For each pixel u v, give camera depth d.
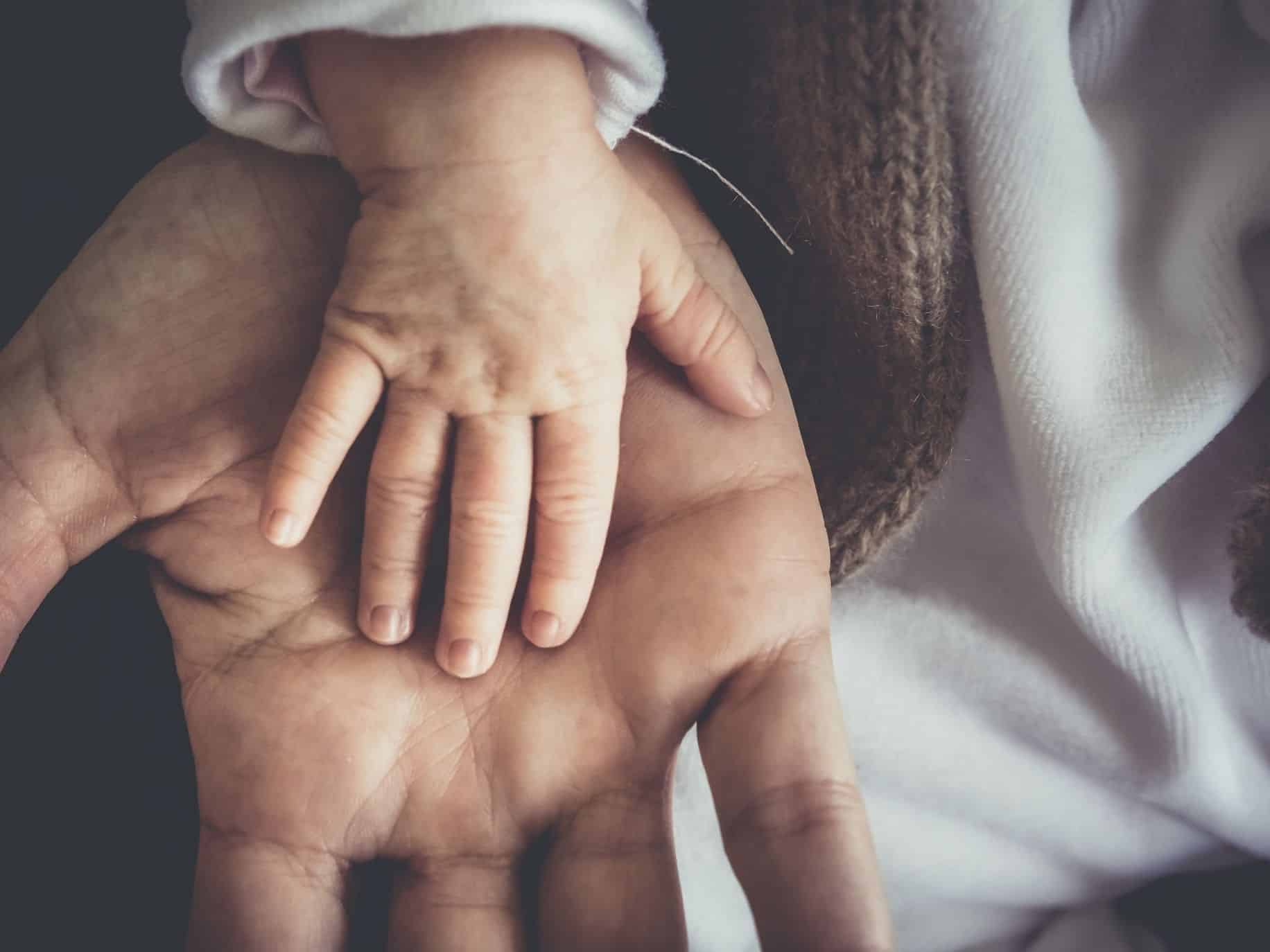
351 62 0.23
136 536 0.26
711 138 0.27
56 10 0.30
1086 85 0.26
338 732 0.24
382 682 0.24
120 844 0.29
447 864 0.24
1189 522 0.27
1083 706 0.28
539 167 0.23
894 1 0.24
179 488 0.25
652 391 0.25
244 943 0.24
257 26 0.23
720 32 0.27
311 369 0.24
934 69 0.24
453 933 0.24
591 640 0.24
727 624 0.24
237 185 0.26
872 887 0.22
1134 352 0.26
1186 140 0.26
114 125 0.30
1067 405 0.26
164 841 0.29
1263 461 0.26
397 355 0.24
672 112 0.28
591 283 0.24
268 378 0.25
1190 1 0.25
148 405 0.25
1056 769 0.29
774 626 0.24
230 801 0.24
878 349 0.26
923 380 0.26
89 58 0.30
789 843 0.22
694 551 0.24
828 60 0.25
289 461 0.24
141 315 0.26
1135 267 0.26
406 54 0.23
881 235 0.25
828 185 0.25
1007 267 0.25
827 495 0.27
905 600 0.29
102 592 0.29
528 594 0.24
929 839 0.30
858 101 0.24
